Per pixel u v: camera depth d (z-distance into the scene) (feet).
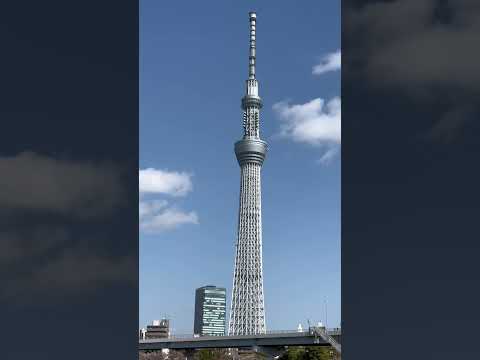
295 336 284.41
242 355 403.13
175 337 330.75
